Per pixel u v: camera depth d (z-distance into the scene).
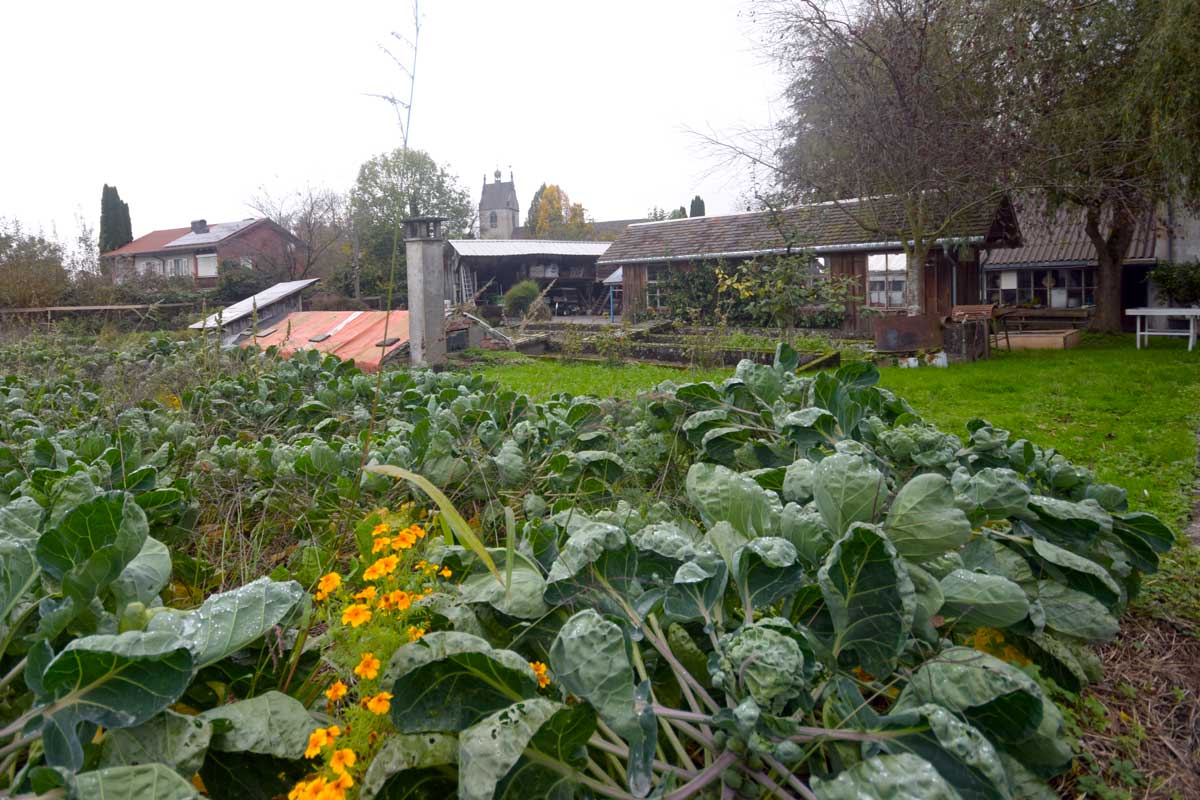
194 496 3.15
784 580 1.84
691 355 11.27
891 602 1.75
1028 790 1.74
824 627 1.93
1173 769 2.25
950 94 15.32
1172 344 16.89
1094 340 18.38
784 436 3.16
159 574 1.86
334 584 1.75
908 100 15.09
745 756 1.51
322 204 45.31
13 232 26.44
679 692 1.92
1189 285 19.78
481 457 3.44
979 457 3.15
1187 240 21.06
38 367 8.45
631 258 23.86
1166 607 3.28
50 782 1.19
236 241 48.09
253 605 1.65
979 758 1.41
